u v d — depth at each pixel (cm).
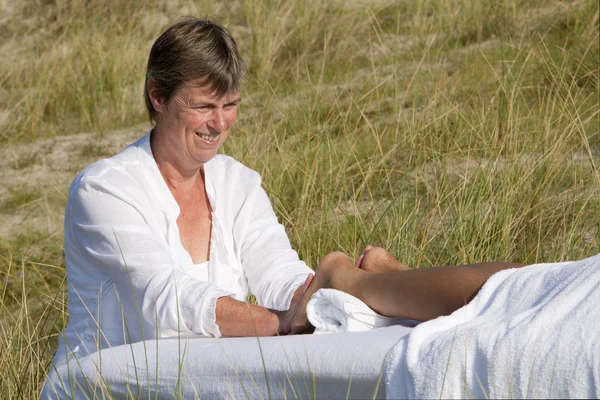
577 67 796
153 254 361
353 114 827
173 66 361
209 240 398
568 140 680
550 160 620
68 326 389
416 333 263
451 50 1000
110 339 372
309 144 714
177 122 370
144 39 1219
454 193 604
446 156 666
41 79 1134
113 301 371
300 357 285
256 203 411
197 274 384
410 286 314
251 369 294
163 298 353
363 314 322
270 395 288
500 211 551
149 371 322
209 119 369
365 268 359
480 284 298
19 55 1250
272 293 394
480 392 240
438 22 1059
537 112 731
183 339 351
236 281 400
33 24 1331
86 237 371
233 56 368
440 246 557
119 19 1278
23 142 1007
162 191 379
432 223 573
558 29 946
